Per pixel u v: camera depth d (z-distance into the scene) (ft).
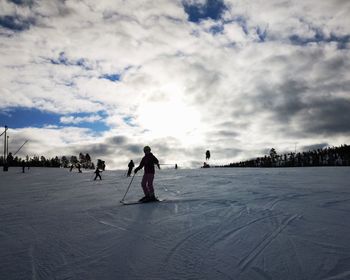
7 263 15.19
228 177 67.67
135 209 28.53
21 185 64.75
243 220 22.33
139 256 15.65
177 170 116.98
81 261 15.19
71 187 57.00
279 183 49.39
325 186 42.73
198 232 19.54
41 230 21.63
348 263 13.93
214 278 12.89
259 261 14.47
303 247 16.12
